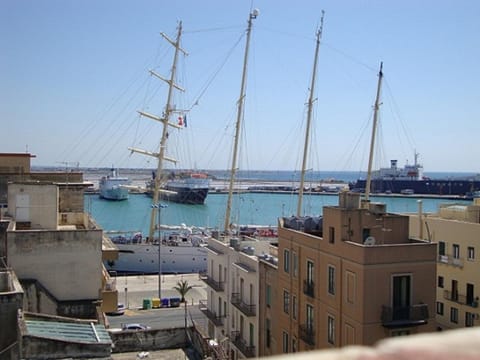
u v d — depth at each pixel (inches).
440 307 2288.4
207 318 2657.5
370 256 1413.6
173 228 5743.1
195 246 4480.8
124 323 2972.4
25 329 867.4
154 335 1285.7
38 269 1219.2
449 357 116.6
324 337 1611.7
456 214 2402.8
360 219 1547.7
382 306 1421.0
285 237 1878.7
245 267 2166.6
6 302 864.3
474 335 126.5
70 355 871.1
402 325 1416.1
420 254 1460.4
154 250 4439.0
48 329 940.0
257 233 4928.6
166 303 3412.9
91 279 1243.8
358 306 1434.5
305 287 1713.8
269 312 2001.7
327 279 1601.9
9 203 1493.6
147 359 1203.9
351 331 1467.8
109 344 884.6
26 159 2283.5
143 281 4109.3
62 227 1695.4
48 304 1214.9
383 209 1599.4
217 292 2475.4
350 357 119.5
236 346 2183.8
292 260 1829.5
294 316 1804.9
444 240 2283.5
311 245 1697.8
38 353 861.8
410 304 1455.5
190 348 1275.8
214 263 2573.8
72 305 1229.1
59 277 1229.7
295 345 1792.6
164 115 4483.3
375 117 3855.8
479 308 2075.5
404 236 1598.2
